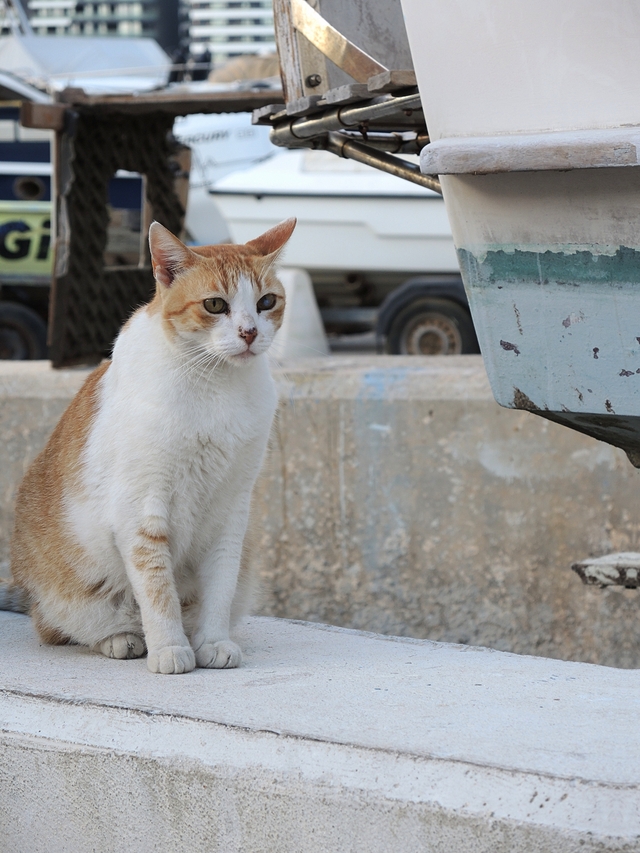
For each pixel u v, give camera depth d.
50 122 4.96
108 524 2.39
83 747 1.93
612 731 1.82
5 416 4.58
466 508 4.01
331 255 8.46
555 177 2.02
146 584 2.35
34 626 2.69
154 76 10.08
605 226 2.02
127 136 5.51
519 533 3.95
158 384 2.33
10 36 10.19
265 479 4.20
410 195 8.09
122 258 7.77
